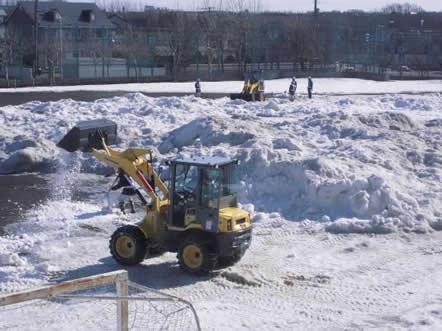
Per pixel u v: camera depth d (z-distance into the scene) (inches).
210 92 2240.4
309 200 733.3
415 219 681.6
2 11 3922.2
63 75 2901.1
